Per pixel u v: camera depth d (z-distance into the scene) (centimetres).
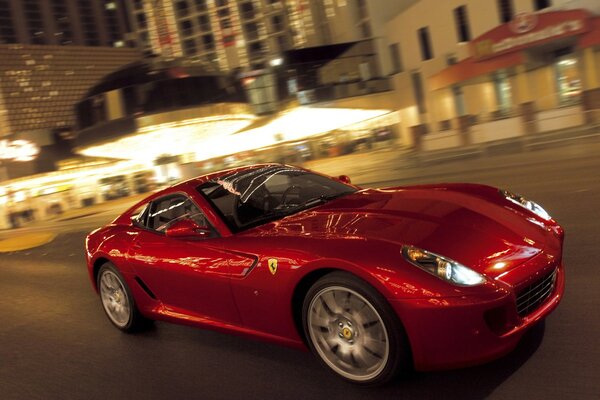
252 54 7300
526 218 325
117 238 448
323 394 299
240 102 4266
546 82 2439
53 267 889
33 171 7712
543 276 282
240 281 332
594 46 2172
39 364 432
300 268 298
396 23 3812
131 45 16950
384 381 285
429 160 1775
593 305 350
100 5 16675
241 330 355
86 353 438
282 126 4259
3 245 1460
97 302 593
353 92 3953
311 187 424
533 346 309
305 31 6038
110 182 4928
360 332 288
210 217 379
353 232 305
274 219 374
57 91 13338
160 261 392
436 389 281
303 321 311
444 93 3288
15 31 15075
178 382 351
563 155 1170
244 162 4291
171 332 451
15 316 604
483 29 3047
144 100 4200
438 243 282
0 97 12438
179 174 4616
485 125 1734
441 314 256
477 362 265
